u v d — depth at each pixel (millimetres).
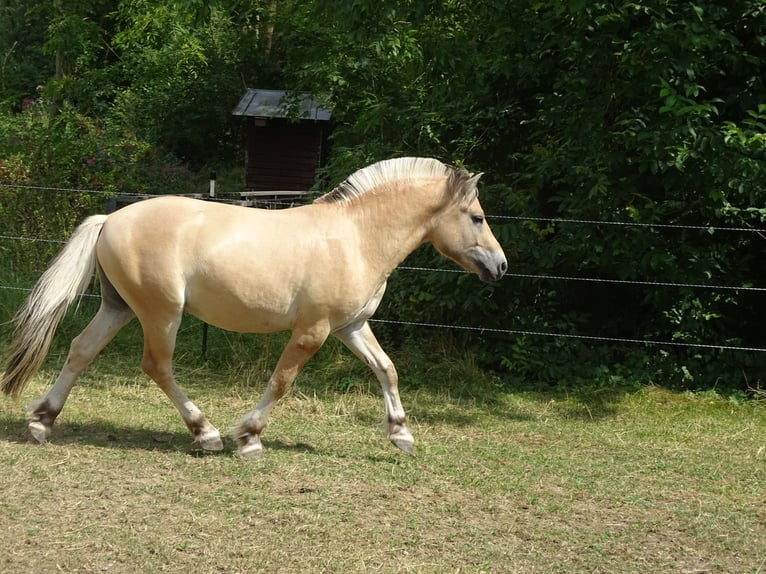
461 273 7973
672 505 5051
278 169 18688
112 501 4488
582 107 7809
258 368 7762
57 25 15461
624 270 7965
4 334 8133
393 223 5367
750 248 8250
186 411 5336
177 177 17344
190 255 5031
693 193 7973
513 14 8211
